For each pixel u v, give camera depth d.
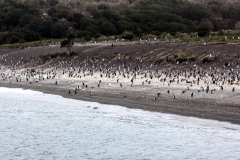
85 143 36.12
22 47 124.38
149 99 52.59
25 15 159.62
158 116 43.78
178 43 89.50
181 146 34.00
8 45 131.25
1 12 166.12
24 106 54.06
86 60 92.50
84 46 104.00
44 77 82.19
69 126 42.31
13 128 42.31
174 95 53.09
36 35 141.88
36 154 33.59
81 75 79.19
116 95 57.50
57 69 89.56
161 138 36.38
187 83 61.22
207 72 66.19
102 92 60.81
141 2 187.50
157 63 79.50
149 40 101.44
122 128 40.34
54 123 43.91
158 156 31.89
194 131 37.62
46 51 108.31
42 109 51.53
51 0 184.38
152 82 64.69
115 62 86.88
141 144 35.09
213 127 38.41
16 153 34.03
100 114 46.88
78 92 62.91
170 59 79.12
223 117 41.34
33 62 102.81
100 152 33.50
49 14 166.12
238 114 42.12
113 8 180.38
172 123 40.69
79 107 51.66
